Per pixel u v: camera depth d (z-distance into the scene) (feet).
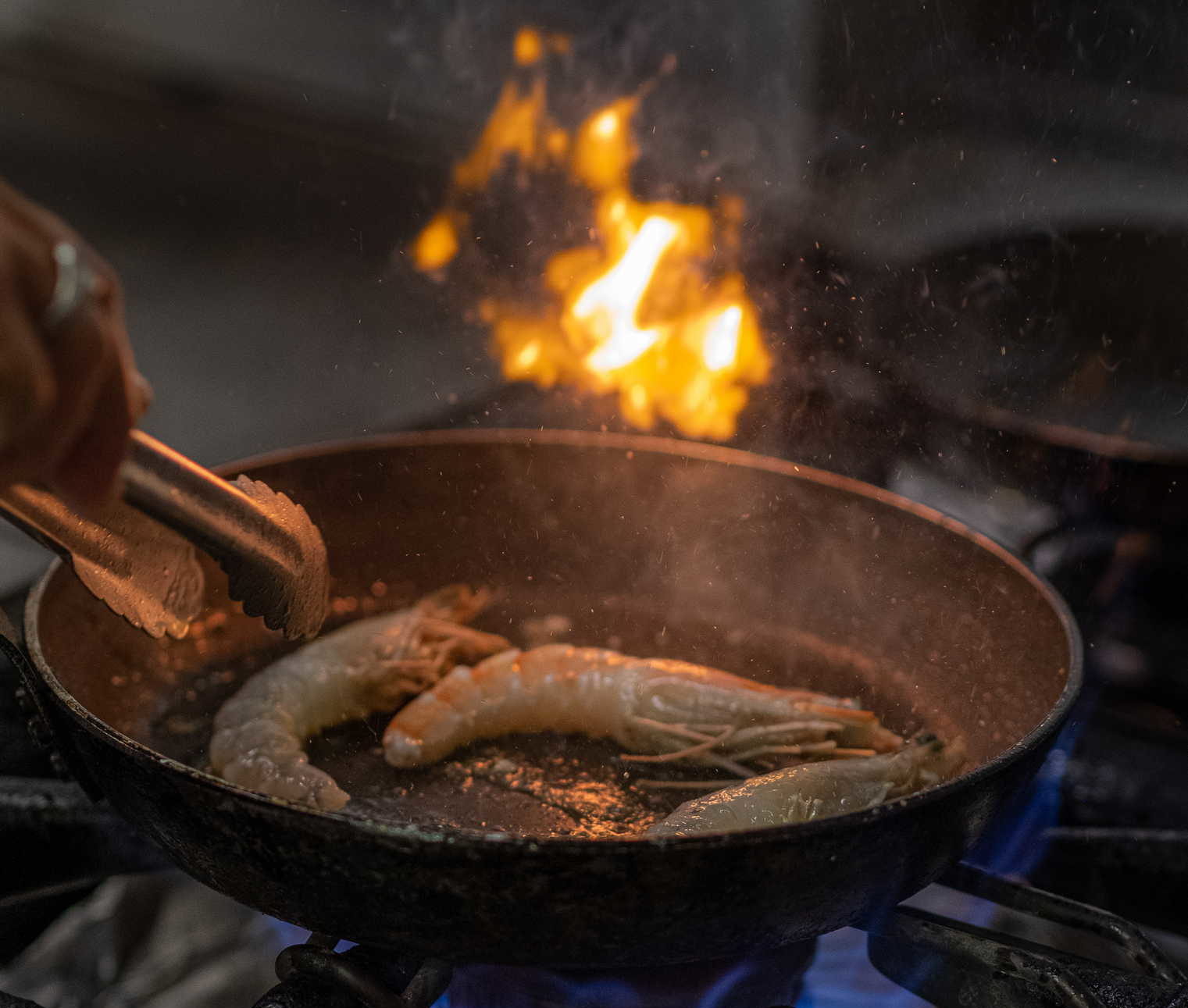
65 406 2.28
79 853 4.54
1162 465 5.57
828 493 5.91
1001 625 5.18
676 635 6.18
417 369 14.61
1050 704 4.69
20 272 2.16
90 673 4.88
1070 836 4.74
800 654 5.99
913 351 7.98
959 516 6.82
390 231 19.85
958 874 4.32
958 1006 3.93
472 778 4.99
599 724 5.26
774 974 4.55
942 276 8.00
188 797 3.30
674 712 5.16
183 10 27.81
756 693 5.27
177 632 4.01
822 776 4.72
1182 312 8.17
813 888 3.32
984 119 14.43
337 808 4.69
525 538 6.45
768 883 3.24
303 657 5.38
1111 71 13.94
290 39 25.68
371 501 6.17
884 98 14.33
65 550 3.71
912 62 14.23
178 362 15.17
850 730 5.16
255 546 3.47
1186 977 4.00
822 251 8.94
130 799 3.55
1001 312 8.05
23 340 2.10
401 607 6.32
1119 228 8.02
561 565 6.49
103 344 2.28
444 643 5.86
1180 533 5.77
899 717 5.50
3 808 4.50
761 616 6.27
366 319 16.33
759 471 6.07
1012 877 4.77
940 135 14.35
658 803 4.91
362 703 5.40
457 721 5.09
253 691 5.18
